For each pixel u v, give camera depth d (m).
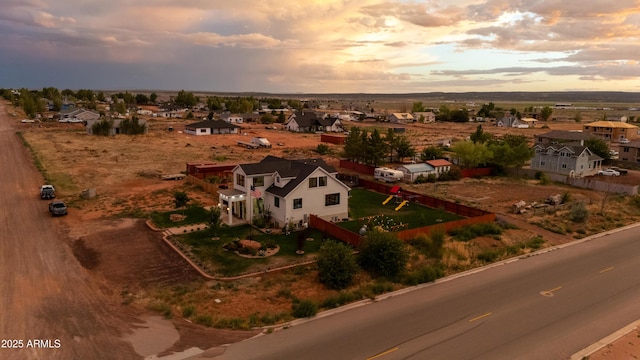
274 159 45.50
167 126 128.88
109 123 103.75
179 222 40.44
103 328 21.98
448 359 20.02
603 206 50.09
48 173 61.12
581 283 29.47
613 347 21.45
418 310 25.03
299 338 21.58
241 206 42.44
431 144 107.00
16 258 31.22
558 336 22.39
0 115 144.25
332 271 27.66
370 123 171.88
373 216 44.88
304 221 40.78
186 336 21.45
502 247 37.06
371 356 20.08
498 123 171.88
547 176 67.56
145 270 29.66
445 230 38.97
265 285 27.86
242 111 180.62
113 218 41.50
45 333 21.36
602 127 125.38
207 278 28.64
